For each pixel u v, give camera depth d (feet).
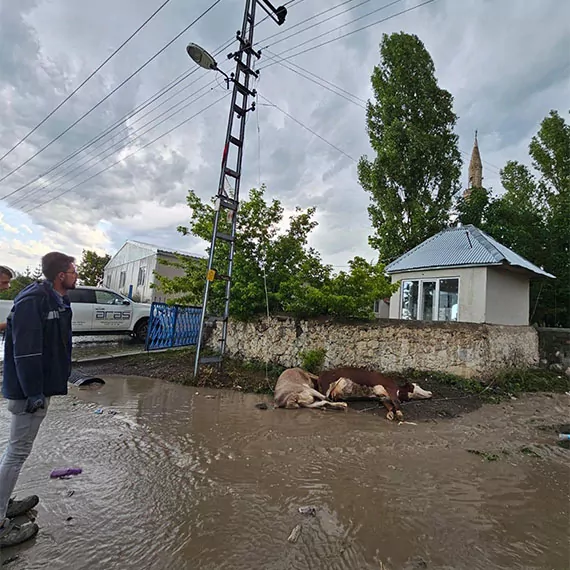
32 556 7.37
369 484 11.10
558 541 8.61
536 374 29.81
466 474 12.11
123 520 8.66
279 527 8.67
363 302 25.84
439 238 41.27
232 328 32.27
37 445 12.89
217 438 14.47
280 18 28.27
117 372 26.66
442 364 25.91
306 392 20.18
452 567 7.57
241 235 30.22
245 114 27.81
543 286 46.11
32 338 7.84
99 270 110.83
